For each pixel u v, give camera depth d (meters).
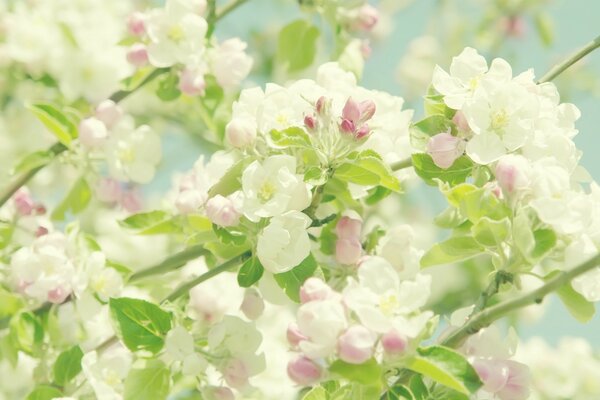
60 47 1.98
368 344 1.56
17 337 1.77
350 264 1.69
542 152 1.65
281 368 1.96
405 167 1.70
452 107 1.65
